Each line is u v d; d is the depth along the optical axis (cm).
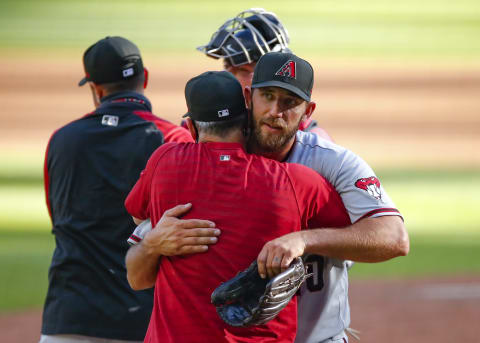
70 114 7762
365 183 999
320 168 1031
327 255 952
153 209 995
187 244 931
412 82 9825
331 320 1079
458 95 8962
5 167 5544
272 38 1348
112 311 1323
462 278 3303
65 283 1341
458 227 4016
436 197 4659
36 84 9488
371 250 955
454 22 16800
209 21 16450
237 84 998
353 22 16812
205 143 988
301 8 19288
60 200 1369
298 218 953
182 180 962
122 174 1356
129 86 1448
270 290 853
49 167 1395
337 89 9331
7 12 17838
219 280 930
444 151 6250
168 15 17475
